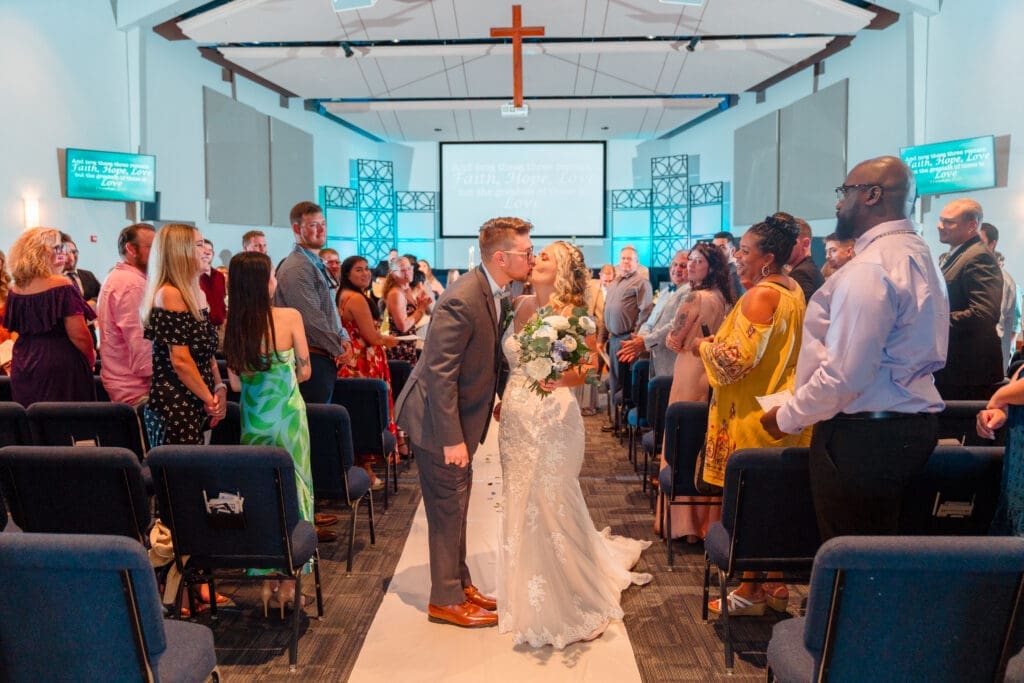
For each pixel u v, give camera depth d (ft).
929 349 7.16
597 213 55.93
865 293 6.91
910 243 7.22
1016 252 26.16
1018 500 7.24
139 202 33.47
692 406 11.87
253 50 35.91
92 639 5.85
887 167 7.28
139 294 12.50
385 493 15.80
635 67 38.34
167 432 10.70
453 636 10.32
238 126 40.60
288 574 9.29
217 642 10.13
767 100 43.91
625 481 18.01
